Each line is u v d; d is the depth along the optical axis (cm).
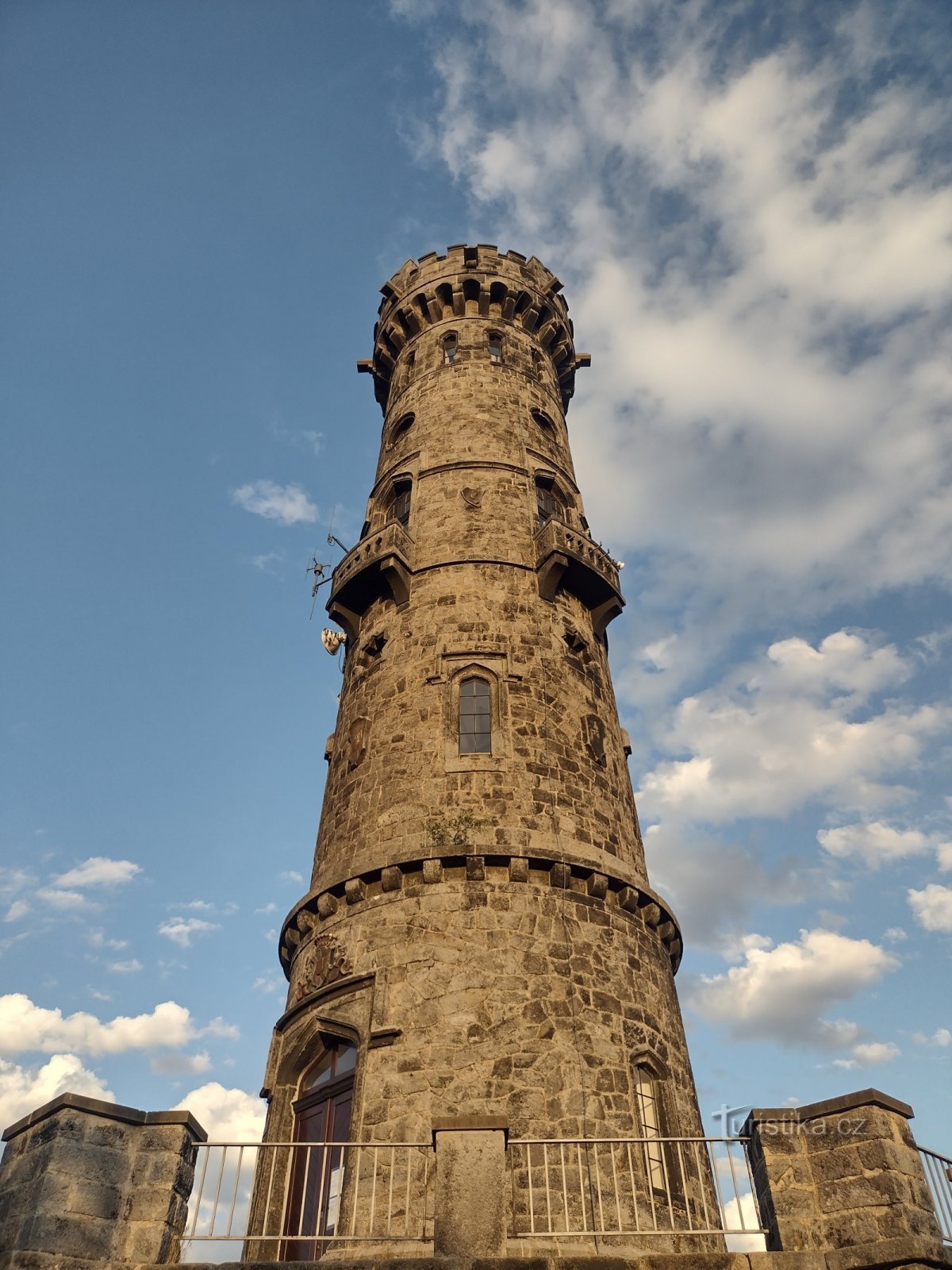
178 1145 1258
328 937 2088
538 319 3853
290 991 2166
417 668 2488
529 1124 1697
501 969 1894
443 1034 1808
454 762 2259
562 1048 1808
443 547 2772
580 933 2009
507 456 3097
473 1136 1289
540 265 4116
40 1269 1105
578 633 2673
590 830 2236
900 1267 1146
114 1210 1198
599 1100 1777
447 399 3341
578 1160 1356
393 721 2416
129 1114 1274
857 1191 1217
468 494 2930
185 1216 1259
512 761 2262
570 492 3219
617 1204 1403
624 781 2562
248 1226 1795
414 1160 1659
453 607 2597
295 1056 1964
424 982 1886
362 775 2367
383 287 4100
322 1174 1388
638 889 2167
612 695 2794
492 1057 1773
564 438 3512
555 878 2062
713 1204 1862
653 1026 1997
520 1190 1622
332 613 2848
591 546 2828
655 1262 1181
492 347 3688
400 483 3114
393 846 2105
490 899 2000
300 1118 1931
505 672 2445
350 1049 1938
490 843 2070
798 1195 1242
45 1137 1217
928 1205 1234
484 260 3909
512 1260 1169
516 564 2728
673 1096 1923
